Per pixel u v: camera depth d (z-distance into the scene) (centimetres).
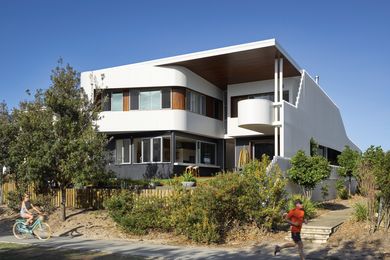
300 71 2812
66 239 1664
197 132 2906
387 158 1549
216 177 1639
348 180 2989
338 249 1359
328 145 3425
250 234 1571
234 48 2405
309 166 2044
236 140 3184
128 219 1706
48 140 1900
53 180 1977
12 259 1253
